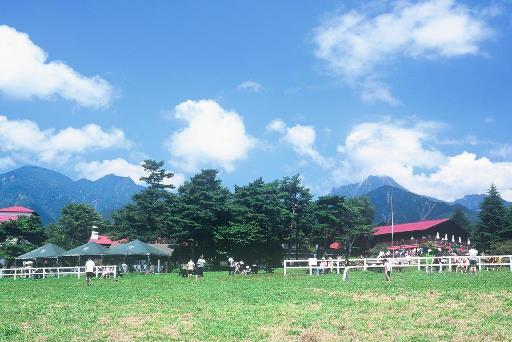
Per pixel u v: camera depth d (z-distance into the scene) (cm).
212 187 8800
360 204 15475
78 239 13900
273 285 3475
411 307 2147
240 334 1644
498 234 9975
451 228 9919
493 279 3316
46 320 2008
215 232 8262
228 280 4341
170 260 8825
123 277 5697
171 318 2011
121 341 1582
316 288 3142
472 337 1534
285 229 9356
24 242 9531
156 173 10838
